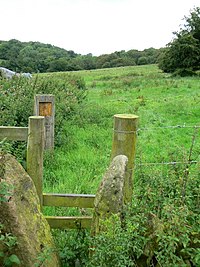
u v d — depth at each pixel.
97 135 9.73
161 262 2.83
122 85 29.06
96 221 3.12
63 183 5.91
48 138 7.56
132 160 3.60
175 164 3.71
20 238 2.93
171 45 39.75
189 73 37.69
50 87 11.92
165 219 3.04
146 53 72.38
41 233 3.21
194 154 5.39
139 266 3.02
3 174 2.99
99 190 3.19
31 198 3.30
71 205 3.90
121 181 3.14
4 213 2.93
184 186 3.36
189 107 15.47
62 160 7.19
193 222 3.07
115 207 3.04
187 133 10.55
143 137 9.78
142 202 3.26
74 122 11.09
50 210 4.50
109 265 2.71
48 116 7.53
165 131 10.81
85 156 7.58
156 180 3.48
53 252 3.25
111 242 2.72
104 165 7.01
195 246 3.04
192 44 38.84
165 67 40.91
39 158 3.95
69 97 13.02
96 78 38.28
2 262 2.88
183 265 2.82
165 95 21.34
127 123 3.54
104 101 19.06
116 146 3.59
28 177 3.39
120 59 67.94
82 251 3.57
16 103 8.12
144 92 23.52
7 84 10.65
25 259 2.90
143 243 2.96
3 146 3.27
